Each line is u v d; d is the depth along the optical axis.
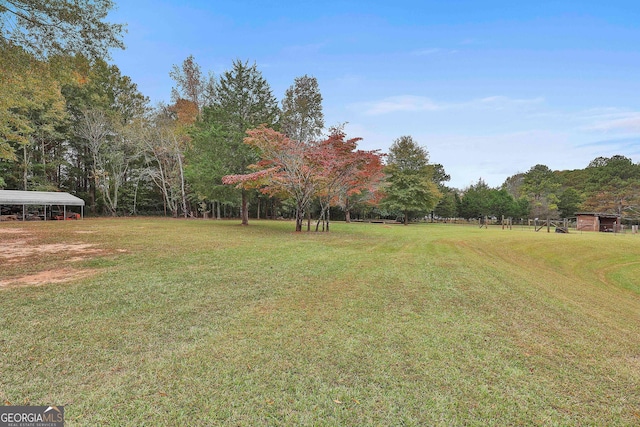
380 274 6.75
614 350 3.38
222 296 4.82
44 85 8.98
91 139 28.83
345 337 3.43
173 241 11.10
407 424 2.07
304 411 2.16
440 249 11.16
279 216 39.50
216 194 19.91
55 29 7.51
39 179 27.53
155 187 35.88
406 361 2.93
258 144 16.42
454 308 4.62
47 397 2.23
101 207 33.28
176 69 30.72
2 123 14.03
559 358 3.12
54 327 3.48
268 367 2.74
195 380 2.50
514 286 6.22
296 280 5.97
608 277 11.25
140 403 2.19
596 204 36.44
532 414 2.22
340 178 17.00
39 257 7.66
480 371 2.79
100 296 4.65
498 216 42.19
